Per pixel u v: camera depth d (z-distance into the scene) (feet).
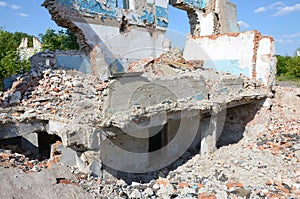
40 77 24.21
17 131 18.07
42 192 12.86
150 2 40.16
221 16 51.65
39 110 19.43
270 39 33.81
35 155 22.58
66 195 13.29
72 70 28.58
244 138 33.71
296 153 25.82
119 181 19.69
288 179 20.97
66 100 20.97
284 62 100.12
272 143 29.37
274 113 34.40
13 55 45.75
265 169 23.39
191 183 20.92
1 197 11.37
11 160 16.55
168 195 17.83
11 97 21.02
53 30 59.88
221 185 20.27
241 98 29.19
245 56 35.53
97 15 33.09
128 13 36.88
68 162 19.25
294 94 35.04
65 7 29.73
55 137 24.89
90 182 16.46
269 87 34.42
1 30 58.39
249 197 18.10
